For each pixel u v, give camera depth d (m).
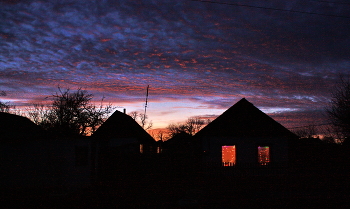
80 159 15.06
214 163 16.75
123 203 10.31
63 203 10.52
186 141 22.97
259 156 21.44
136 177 16.34
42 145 13.73
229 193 11.99
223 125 20.58
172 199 10.93
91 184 15.55
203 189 13.05
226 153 21.69
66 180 13.52
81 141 15.26
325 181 14.91
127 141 26.08
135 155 16.55
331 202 10.05
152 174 16.39
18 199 11.37
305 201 10.25
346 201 10.19
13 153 13.41
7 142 13.27
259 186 13.77
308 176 16.39
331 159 17.83
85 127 26.44
